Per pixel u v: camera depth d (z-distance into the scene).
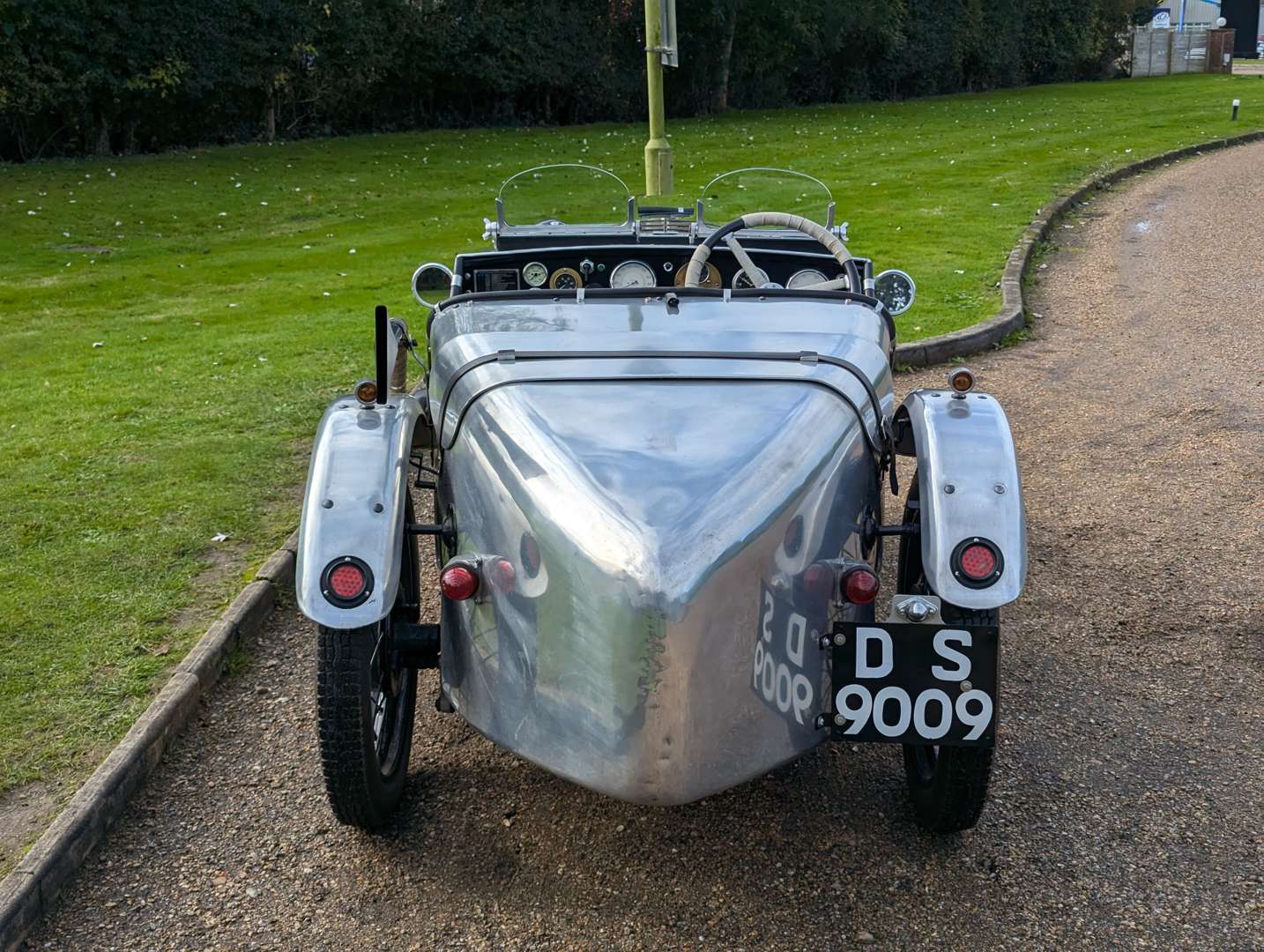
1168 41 42.16
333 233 14.86
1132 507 5.36
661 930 2.77
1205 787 3.27
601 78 27.69
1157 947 2.67
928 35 34.69
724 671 2.51
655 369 2.93
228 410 6.77
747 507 2.53
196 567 4.64
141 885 2.95
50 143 20.70
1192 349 8.24
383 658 3.01
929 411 2.97
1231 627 4.19
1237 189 15.54
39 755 3.37
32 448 6.11
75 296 11.19
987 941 2.71
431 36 24.95
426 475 5.79
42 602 4.31
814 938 2.73
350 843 3.11
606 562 2.45
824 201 4.84
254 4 22.14
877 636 2.67
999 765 3.40
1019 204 14.51
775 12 29.78
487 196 17.66
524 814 3.23
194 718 3.70
